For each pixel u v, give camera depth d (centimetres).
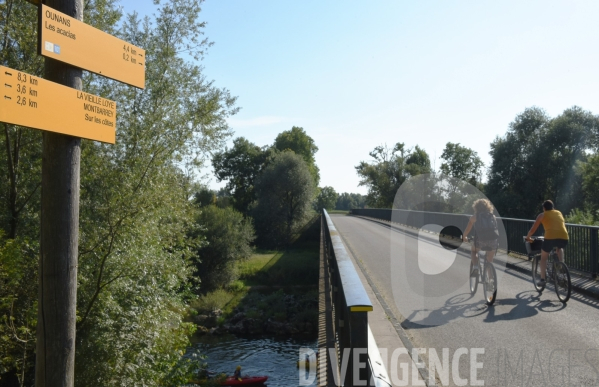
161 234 1104
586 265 1071
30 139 972
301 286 4041
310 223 5941
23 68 902
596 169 3284
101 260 965
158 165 1038
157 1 1160
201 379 2041
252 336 2961
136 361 986
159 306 1059
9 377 916
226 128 1204
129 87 1102
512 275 1099
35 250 904
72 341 366
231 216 3953
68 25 349
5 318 812
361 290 333
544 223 855
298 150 8250
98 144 1016
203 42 1189
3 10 886
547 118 4719
